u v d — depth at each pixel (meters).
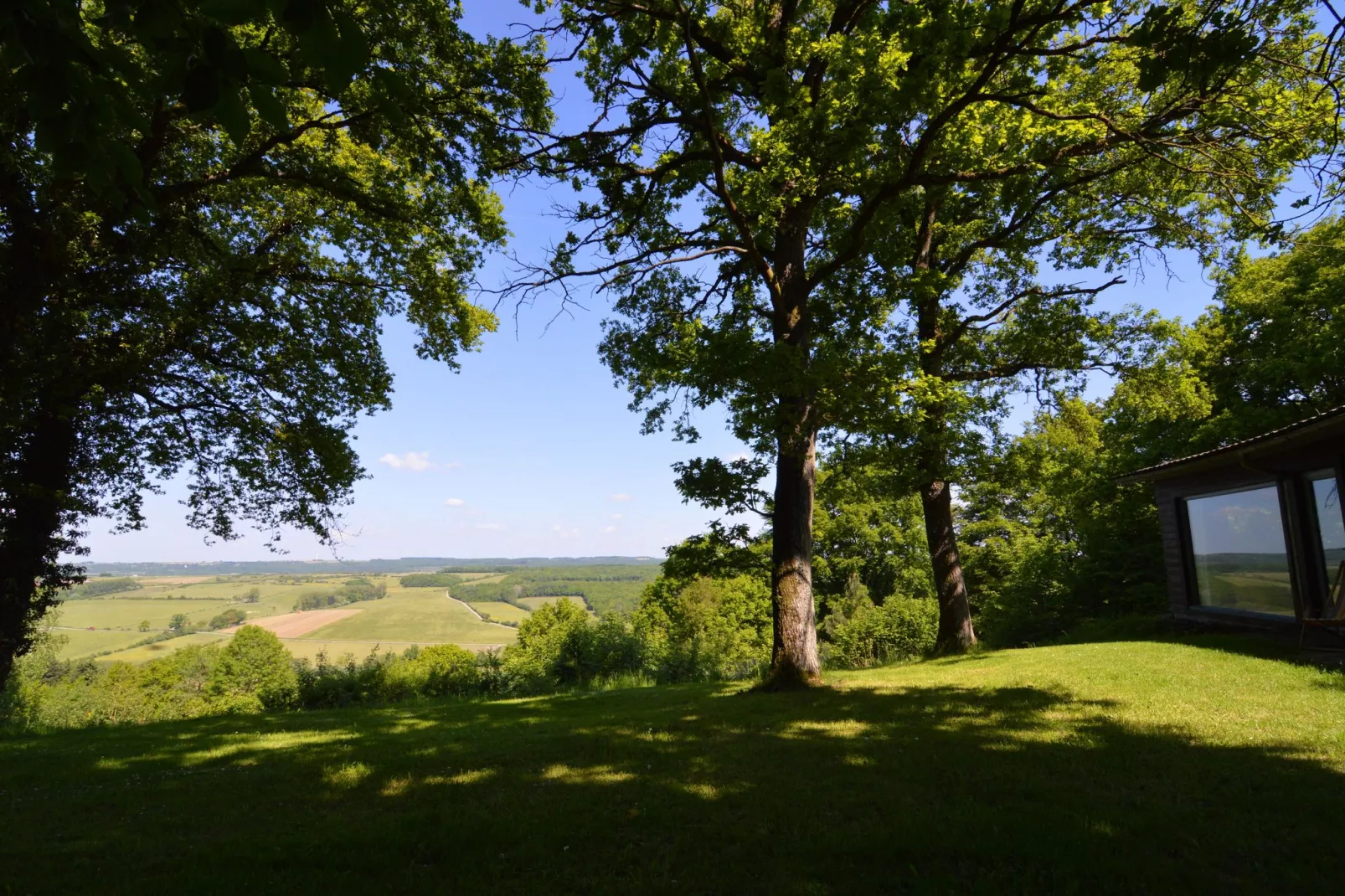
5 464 12.49
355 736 9.19
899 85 8.81
